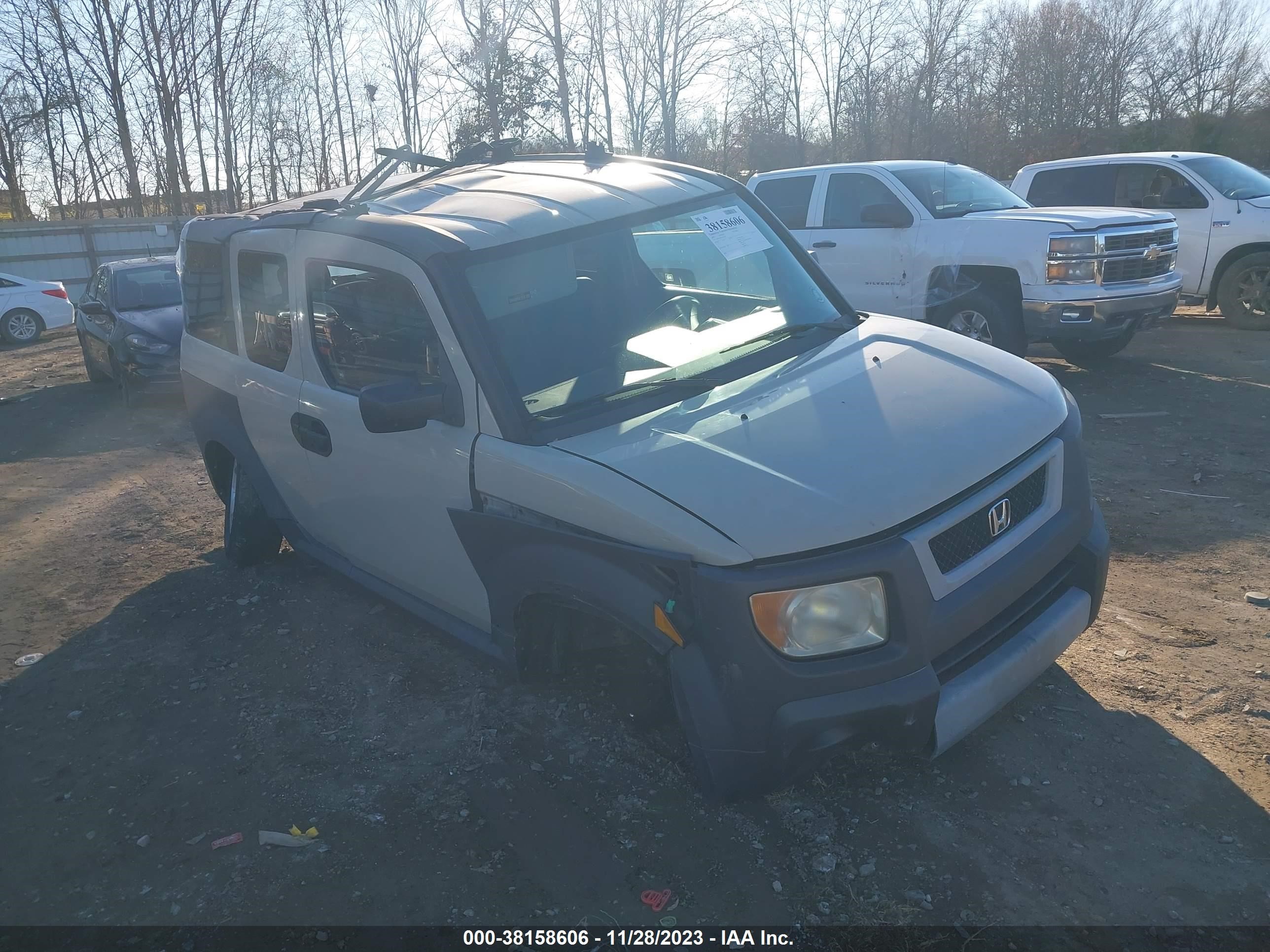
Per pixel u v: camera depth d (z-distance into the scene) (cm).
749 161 3144
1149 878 285
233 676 457
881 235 938
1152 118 3734
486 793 348
